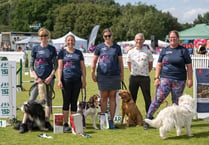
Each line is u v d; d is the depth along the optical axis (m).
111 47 6.27
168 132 6.07
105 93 6.36
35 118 6.02
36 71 6.27
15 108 6.87
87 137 5.66
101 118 6.44
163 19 66.62
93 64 6.38
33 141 5.38
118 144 5.22
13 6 94.75
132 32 56.97
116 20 61.69
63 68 6.09
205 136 5.74
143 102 9.64
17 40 43.16
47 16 70.06
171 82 6.03
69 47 6.12
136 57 6.74
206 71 7.33
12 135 5.80
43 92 6.15
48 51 6.24
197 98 7.36
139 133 5.99
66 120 6.23
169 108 5.50
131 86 6.86
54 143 5.26
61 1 73.19
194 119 7.32
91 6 63.62
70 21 63.78
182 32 36.69
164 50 6.12
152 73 20.02
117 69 6.27
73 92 6.15
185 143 5.28
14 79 6.85
